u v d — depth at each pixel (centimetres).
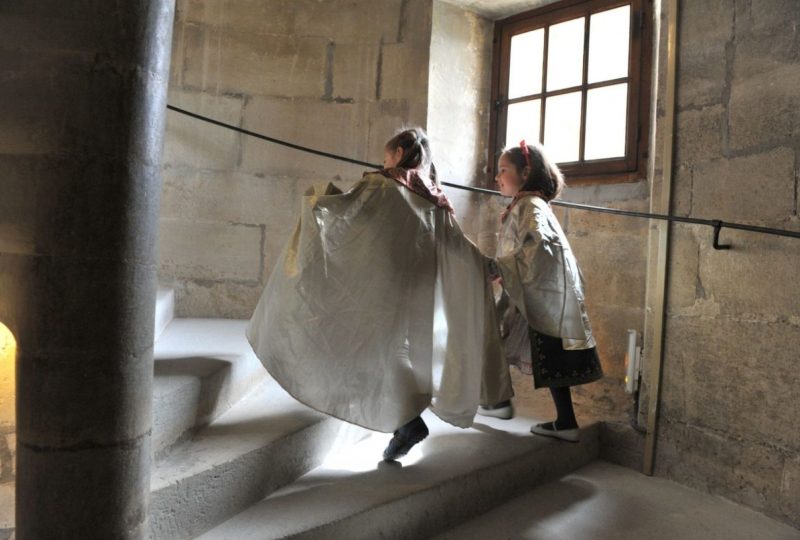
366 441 227
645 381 251
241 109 310
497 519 199
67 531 121
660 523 201
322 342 184
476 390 203
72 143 119
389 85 314
